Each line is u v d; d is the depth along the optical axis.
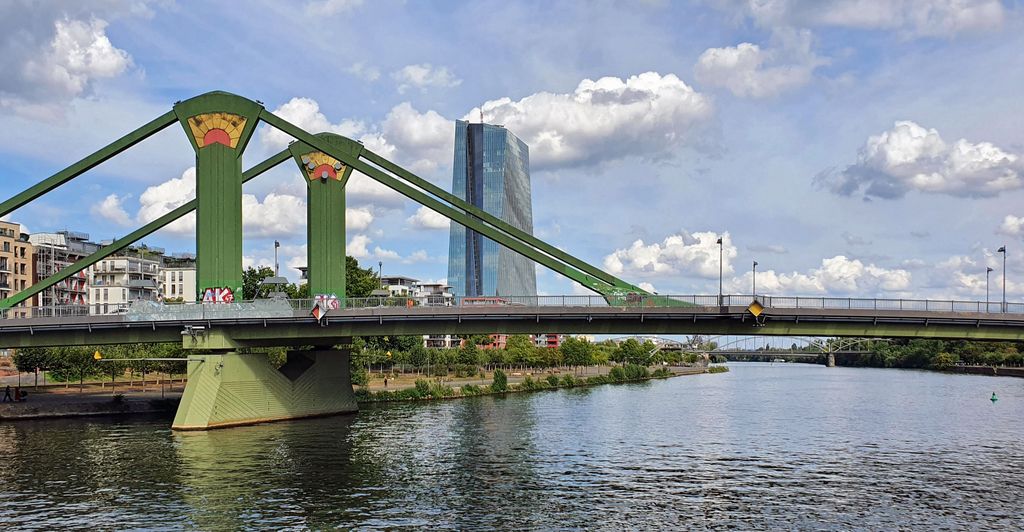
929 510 58.84
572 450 83.75
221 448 82.62
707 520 55.62
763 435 97.81
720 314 86.56
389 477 68.56
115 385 151.25
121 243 111.75
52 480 66.94
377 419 109.81
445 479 68.00
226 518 55.34
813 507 59.38
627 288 99.75
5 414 110.88
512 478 68.62
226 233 101.88
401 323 96.19
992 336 84.75
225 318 97.12
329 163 115.62
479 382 180.25
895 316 84.38
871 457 81.12
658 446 87.44
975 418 119.31
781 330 87.94
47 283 109.88
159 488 63.97
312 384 113.56
